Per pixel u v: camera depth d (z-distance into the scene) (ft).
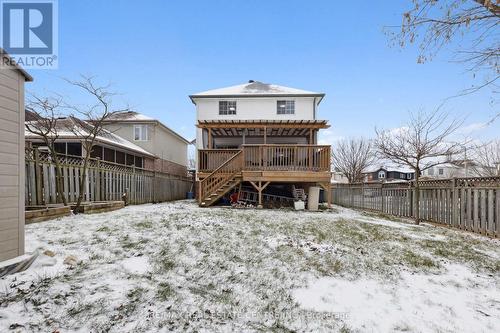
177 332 7.97
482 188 21.39
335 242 17.99
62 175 24.20
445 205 25.41
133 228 18.34
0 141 10.08
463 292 11.53
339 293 11.26
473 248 17.71
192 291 10.64
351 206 46.78
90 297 9.28
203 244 16.07
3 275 9.87
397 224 26.71
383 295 11.18
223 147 55.67
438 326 9.00
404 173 131.03
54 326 7.68
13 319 7.79
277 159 36.88
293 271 13.14
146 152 58.75
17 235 10.85
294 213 30.73
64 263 11.75
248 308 9.78
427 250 17.04
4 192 10.26
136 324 8.13
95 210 24.68
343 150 89.81
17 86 10.81
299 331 8.57
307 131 48.98
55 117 29.35
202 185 35.86
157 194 45.21
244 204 36.94
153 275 11.64
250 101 56.29
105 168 30.91
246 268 13.25
